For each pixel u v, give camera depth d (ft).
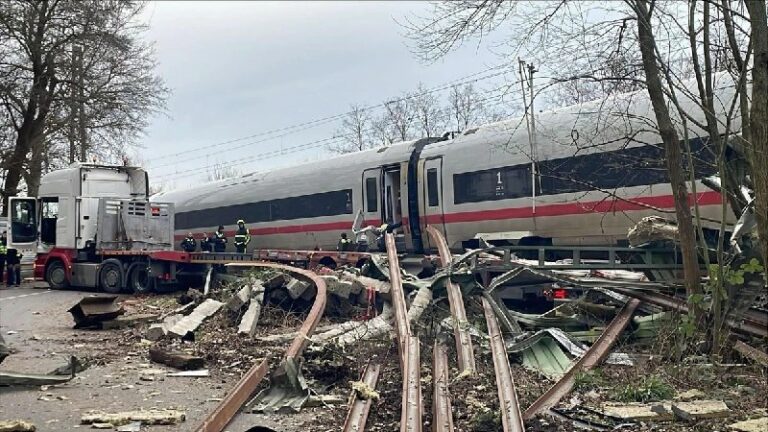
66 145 100.83
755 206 22.11
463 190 56.65
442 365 27.20
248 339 36.40
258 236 81.41
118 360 32.63
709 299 30.89
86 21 90.58
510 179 52.75
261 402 24.16
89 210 69.97
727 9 27.91
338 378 27.25
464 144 57.16
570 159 48.06
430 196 59.57
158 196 104.83
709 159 39.91
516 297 42.80
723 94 39.11
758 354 28.22
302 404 23.52
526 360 30.58
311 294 44.80
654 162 38.99
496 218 53.83
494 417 20.45
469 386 24.36
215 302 43.78
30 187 99.81
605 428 20.68
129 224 67.10
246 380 24.73
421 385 24.99
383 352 31.42
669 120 32.48
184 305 50.65
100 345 37.04
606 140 45.55
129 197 73.00
